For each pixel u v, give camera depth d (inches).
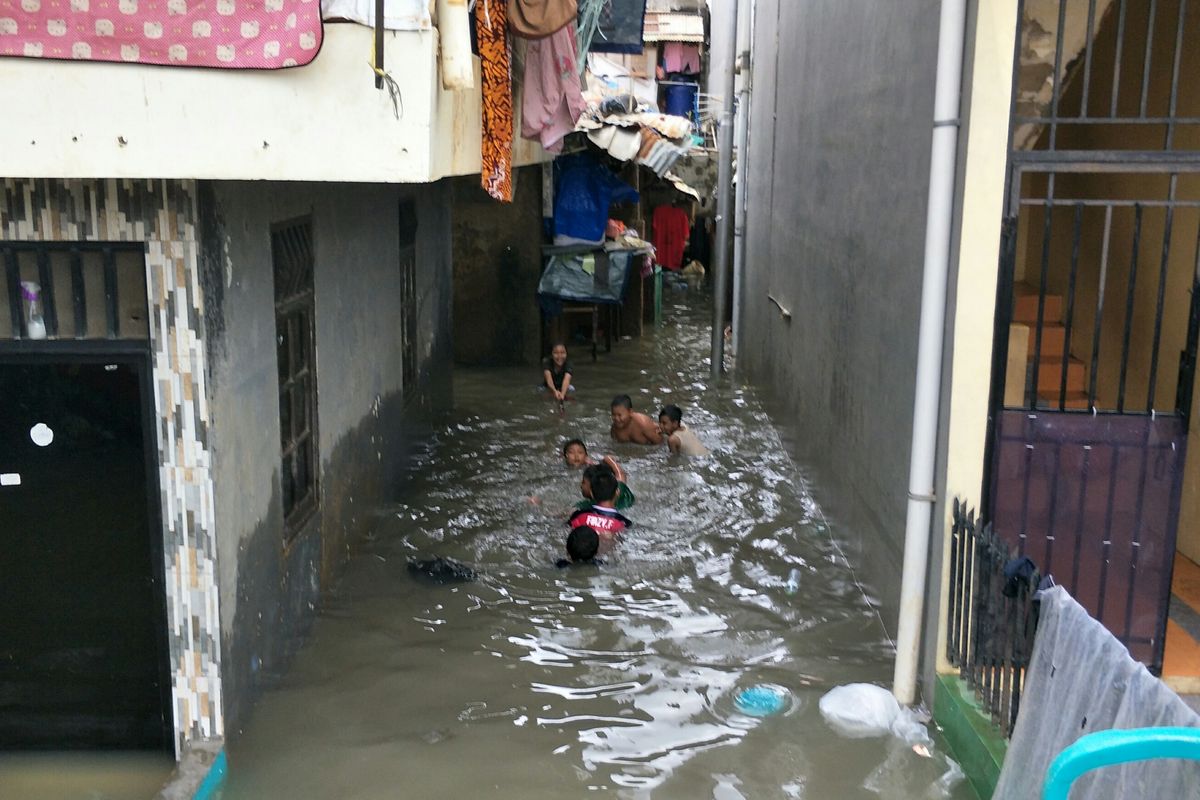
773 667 233.6
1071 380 304.7
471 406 470.6
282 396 231.0
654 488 356.5
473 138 211.0
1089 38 189.6
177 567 186.2
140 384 180.4
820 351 344.5
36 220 172.1
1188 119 187.0
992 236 194.5
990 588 191.2
